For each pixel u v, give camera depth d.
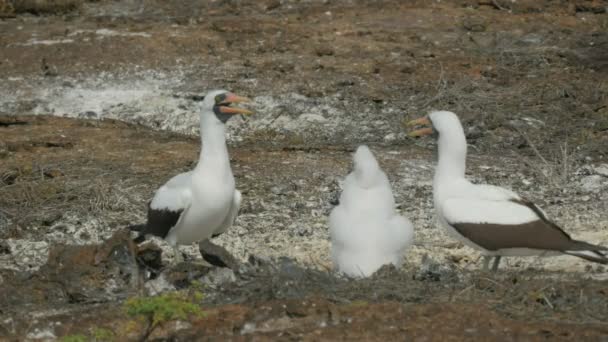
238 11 27.53
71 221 15.39
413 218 15.48
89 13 27.86
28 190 16.23
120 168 17.30
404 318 10.44
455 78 21.83
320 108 20.62
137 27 25.45
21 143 18.52
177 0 28.70
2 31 25.55
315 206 15.97
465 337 10.02
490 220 11.94
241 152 18.31
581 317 10.52
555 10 27.05
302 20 26.38
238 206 13.33
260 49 23.77
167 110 21.00
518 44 24.16
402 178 16.97
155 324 10.13
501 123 19.58
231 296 11.30
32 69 22.98
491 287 11.27
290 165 17.50
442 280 11.57
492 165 17.69
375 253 11.38
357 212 11.46
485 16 26.39
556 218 15.52
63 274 12.04
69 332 10.79
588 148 18.34
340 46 23.98
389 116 20.23
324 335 10.16
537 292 10.91
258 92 21.39
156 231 13.15
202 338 10.31
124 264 12.17
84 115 21.03
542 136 19.00
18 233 15.06
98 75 22.67
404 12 26.77
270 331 10.38
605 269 12.80
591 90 20.97
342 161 17.77
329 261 13.71
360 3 27.66
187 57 23.38
